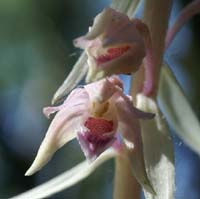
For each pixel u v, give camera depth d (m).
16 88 0.30
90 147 0.14
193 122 0.17
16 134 0.31
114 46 0.13
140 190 0.15
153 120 0.15
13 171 0.30
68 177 0.16
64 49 0.30
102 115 0.14
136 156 0.14
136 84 0.15
